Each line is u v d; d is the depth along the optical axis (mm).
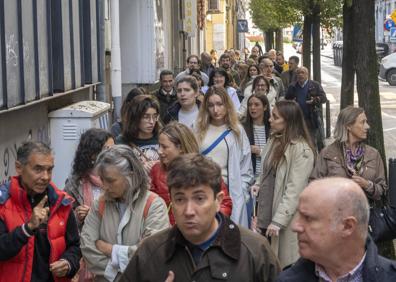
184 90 10523
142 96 8117
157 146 8055
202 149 8250
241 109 14148
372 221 6859
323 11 25672
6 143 8844
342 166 7660
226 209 6824
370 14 10211
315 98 17094
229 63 21891
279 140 7781
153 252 4445
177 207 4266
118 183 5676
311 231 3693
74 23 11766
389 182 6930
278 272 4449
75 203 6840
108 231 5781
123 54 19641
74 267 5883
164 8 23719
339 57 71312
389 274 3750
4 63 8242
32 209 5730
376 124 10180
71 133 10797
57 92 10883
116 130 9492
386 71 46094
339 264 3738
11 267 5676
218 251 4359
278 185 7742
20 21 8891
